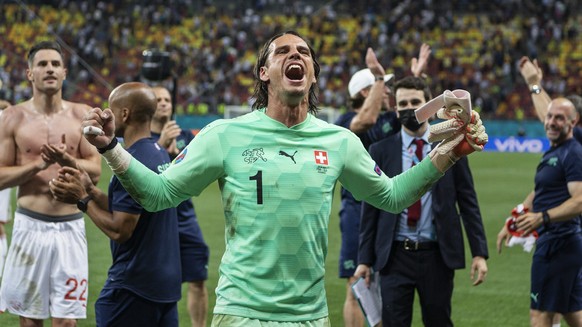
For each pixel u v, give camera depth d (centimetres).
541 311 852
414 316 1103
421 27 5594
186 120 4550
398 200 512
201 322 932
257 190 475
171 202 482
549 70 5222
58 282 772
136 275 634
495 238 1794
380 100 873
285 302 474
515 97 5056
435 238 756
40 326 784
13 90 4341
